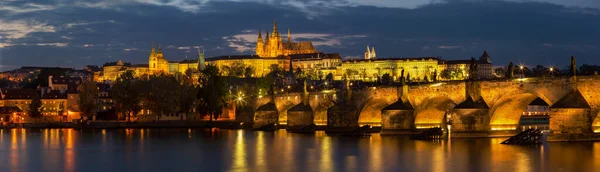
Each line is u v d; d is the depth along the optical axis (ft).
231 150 552.41
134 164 468.75
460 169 405.59
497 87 542.16
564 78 487.20
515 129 568.00
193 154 526.16
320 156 489.26
